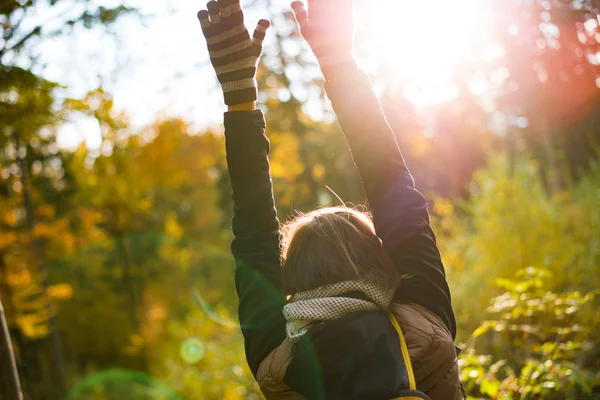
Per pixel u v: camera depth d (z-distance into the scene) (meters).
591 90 4.31
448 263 6.42
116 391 12.92
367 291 1.24
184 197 23.72
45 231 9.70
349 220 1.35
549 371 2.77
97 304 16.91
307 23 1.36
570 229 5.58
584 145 6.64
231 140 1.41
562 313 3.18
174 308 20.41
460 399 1.29
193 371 8.68
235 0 1.36
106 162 11.38
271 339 1.29
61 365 8.60
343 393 1.15
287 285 1.31
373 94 1.36
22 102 3.70
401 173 1.33
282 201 12.97
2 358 2.60
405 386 1.14
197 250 24.36
